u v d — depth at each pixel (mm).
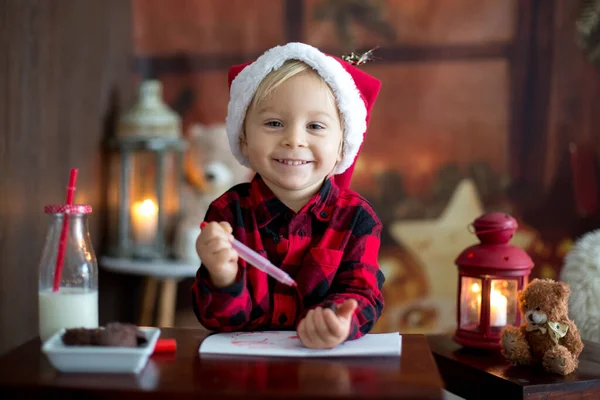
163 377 672
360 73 1055
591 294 1301
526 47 2535
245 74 965
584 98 2520
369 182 2604
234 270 828
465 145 2570
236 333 887
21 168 1771
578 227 2529
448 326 2564
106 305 2408
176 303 2652
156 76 2695
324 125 926
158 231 2404
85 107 2268
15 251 1729
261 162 930
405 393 624
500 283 1161
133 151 2484
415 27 2570
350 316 788
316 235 964
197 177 2439
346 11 2590
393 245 2594
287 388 637
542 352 1013
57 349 672
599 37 2494
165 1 2676
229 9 2652
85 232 913
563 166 2533
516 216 2549
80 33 2225
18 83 1763
